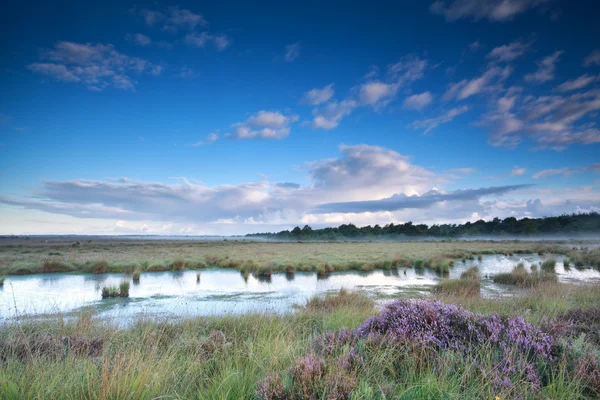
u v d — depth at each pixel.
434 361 4.30
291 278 25.92
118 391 3.58
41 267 29.00
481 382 3.71
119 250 59.62
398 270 31.34
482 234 191.38
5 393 3.69
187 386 4.31
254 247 77.81
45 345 6.12
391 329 5.30
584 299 11.55
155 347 5.63
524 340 4.73
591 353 4.38
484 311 9.83
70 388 3.80
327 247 77.38
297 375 3.81
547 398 3.47
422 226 198.25
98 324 9.22
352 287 20.97
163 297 17.52
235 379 4.25
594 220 185.75
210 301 16.34
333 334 5.29
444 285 18.48
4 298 17.12
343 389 3.56
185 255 45.28
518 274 21.97
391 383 3.83
